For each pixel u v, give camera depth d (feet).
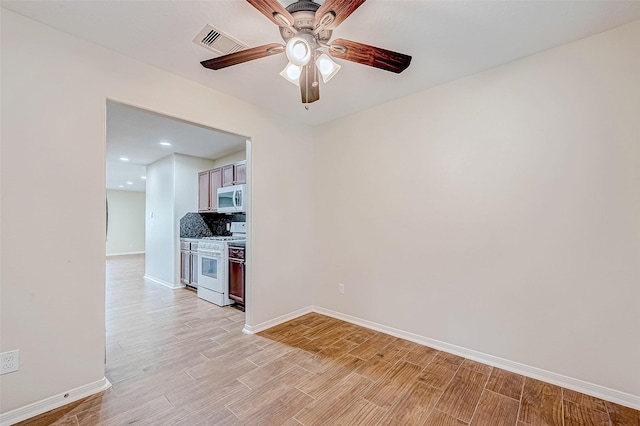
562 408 5.52
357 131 10.07
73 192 5.84
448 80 7.84
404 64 5.84
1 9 5.10
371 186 9.65
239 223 16.55
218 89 8.23
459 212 7.73
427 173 8.33
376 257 9.49
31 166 5.37
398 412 5.42
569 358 6.19
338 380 6.48
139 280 17.81
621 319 5.68
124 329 9.60
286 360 7.39
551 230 6.42
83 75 5.99
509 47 6.35
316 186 11.42
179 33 5.82
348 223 10.31
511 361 6.89
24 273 5.28
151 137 12.84
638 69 5.55
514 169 6.90
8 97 5.16
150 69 6.97
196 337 8.90
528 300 6.70
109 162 18.03
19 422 5.09
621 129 5.70
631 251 5.59
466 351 7.57
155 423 5.10
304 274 11.13
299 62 4.86
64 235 5.72
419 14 5.27
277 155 10.12
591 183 5.98
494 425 5.08
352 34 5.87
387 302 9.20
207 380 6.48
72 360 5.75
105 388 6.12
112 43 6.14
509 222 6.96
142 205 35.09
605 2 5.00
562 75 6.30
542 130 6.53
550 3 5.02
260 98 8.87
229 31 5.78
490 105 7.25
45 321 5.47
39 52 5.48
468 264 7.57
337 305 10.63
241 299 11.74
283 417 5.28
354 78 7.68
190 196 16.76
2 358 5.02
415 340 8.52
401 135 8.91
